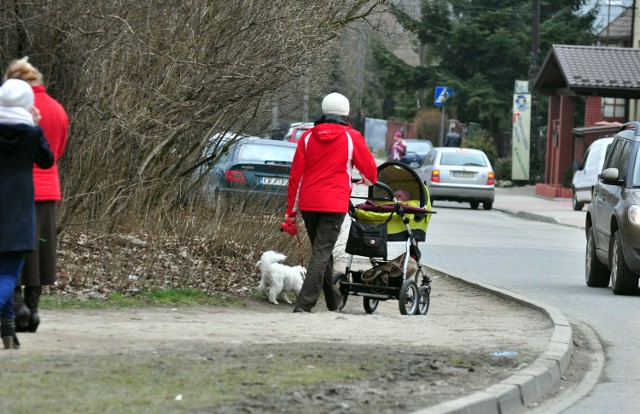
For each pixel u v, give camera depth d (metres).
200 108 37.00
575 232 82.94
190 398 19.97
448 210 105.56
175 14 35.66
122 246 36.62
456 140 150.00
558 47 124.25
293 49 36.78
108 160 36.53
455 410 20.22
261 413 19.31
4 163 23.61
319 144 33.91
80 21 33.09
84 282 33.97
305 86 40.88
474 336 30.19
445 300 41.50
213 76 35.81
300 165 34.06
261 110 41.31
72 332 26.64
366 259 53.31
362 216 36.34
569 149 128.38
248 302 35.62
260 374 22.45
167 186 39.81
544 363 25.95
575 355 30.11
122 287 34.19
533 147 147.38
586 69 121.06
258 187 41.66
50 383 20.56
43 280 26.06
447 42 181.12
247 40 36.59
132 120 35.34
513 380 23.62
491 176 107.56
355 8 40.16
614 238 44.28
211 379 21.64
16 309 25.62
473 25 179.75
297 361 24.14
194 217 39.69
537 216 98.62
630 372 27.80
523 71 182.50
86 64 34.06
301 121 43.12
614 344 32.12
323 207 33.81
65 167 35.47
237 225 40.25
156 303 33.09
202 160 40.97
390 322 32.44
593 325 35.66
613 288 44.38
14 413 18.39
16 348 23.94
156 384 20.95
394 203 35.81
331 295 35.81
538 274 52.56
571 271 54.38
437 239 71.50
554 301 41.81
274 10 36.59
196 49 35.91
